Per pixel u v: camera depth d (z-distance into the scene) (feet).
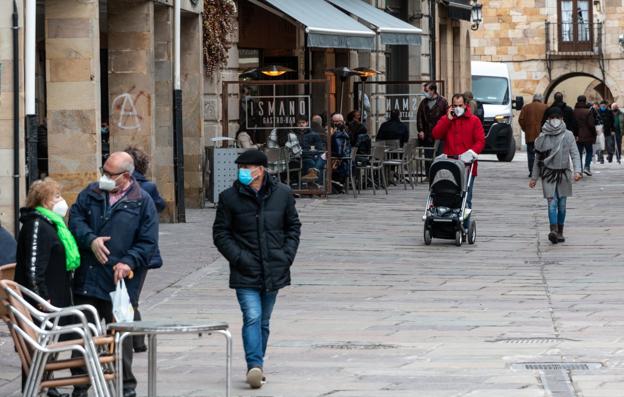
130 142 192.13
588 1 566.36
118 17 191.31
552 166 170.81
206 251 163.12
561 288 134.51
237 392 89.25
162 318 117.60
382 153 253.24
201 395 88.63
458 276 143.43
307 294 131.44
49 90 169.68
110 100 192.24
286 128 239.30
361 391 88.58
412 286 136.56
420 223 196.75
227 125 231.71
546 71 570.05
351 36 241.14
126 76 192.03
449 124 173.17
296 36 278.46
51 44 169.27
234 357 101.91
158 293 132.36
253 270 91.30
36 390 79.51
